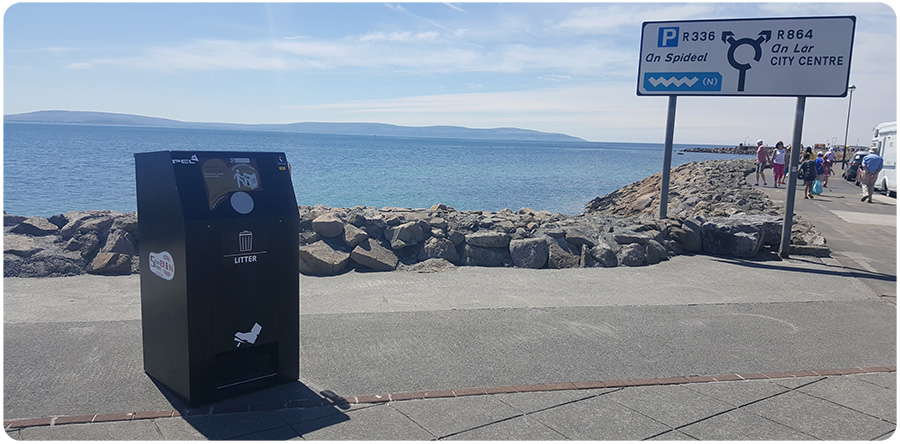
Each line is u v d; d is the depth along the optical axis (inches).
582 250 354.3
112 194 1120.8
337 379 174.1
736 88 391.2
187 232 146.6
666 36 402.3
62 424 142.7
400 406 156.9
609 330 226.7
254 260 159.5
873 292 302.0
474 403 159.6
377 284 296.4
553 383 173.9
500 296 276.2
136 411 150.3
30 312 235.3
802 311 261.9
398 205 1088.2
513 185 1605.6
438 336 215.2
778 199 812.6
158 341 163.8
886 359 201.2
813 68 374.0
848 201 815.7
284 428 143.3
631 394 167.5
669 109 416.8
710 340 217.6
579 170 2527.1
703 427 148.0
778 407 160.7
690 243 398.6
